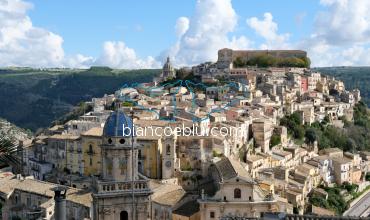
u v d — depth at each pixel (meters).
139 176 71.56
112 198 66.56
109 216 66.56
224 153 164.25
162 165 155.25
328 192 199.75
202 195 125.75
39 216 82.44
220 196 125.12
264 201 124.81
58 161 177.38
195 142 160.88
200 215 124.69
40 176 178.88
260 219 67.44
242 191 124.56
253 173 173.50
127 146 68.06
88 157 166.25
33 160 185.25
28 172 185.88
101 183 66.31
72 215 128.88
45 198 135.62
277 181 171.00
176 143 162.12
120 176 68.31
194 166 160.50
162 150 155.50
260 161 181.75
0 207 147.25
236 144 184.75
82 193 133.25
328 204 188.38
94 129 172.25
